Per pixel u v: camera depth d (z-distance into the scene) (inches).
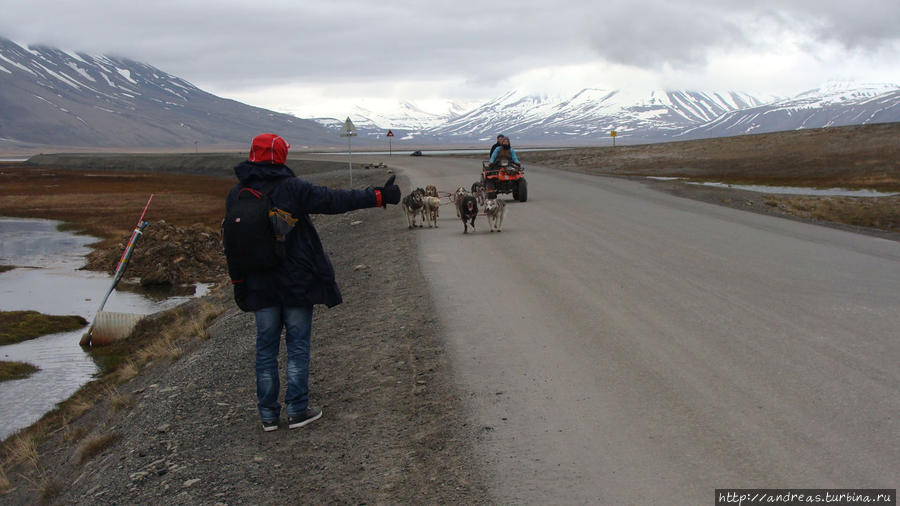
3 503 245.3
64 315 647.1
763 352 245.1
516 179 858.1
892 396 199.8
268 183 200.7
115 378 418.9
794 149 2246.6
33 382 442.3
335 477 180.4
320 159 3823.8
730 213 709.3
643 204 802.8
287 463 192.9
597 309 318.0
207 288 773.9
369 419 215.6
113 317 554.9
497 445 185.6
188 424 237.1
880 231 588.1
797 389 208.8
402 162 2699.3
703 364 235.6
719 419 190.5
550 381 229.0
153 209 1710.1
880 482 152.9
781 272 390.9
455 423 202.7
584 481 162.9
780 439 176.4
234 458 200.8
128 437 244.2
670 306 317.4
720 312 303.4
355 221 856.3
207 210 1669.5
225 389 271.9
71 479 231.6
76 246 1123.3
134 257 866.8
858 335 261.4
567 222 652.1
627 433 185.9
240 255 200.4
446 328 302.8
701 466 165.3
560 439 185.6
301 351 214.7
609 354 251.9
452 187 1139.9
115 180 2933.1
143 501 183.9
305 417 217.3
